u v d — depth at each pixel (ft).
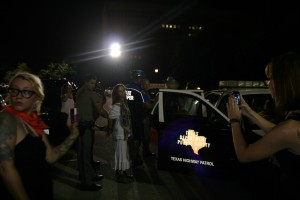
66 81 28.71
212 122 18.72
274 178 13.62
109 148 29.60
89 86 17.98
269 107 17.98
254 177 15.85
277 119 7.22
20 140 6.35
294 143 5.74
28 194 6.31
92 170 18.01
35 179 6.42
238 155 6.38
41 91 7.20
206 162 18.83
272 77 6.35
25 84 6.84
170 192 17.89
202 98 19.26
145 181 19.80
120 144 18.86
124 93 18.95
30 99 6.87
